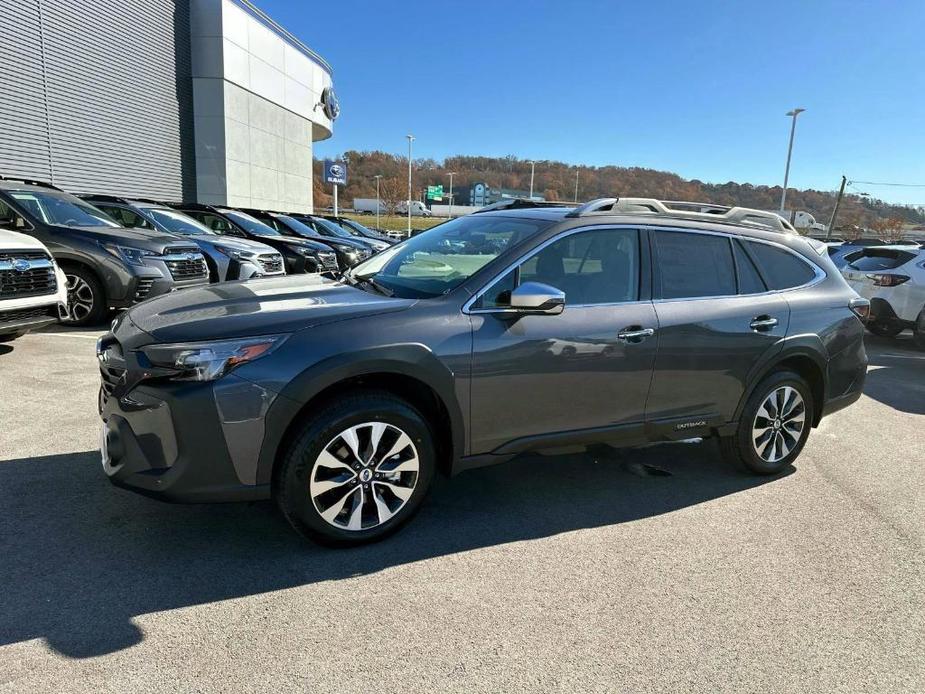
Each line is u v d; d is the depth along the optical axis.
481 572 2.99
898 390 7.13
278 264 10.78
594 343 3.42
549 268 3.42
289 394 2.76
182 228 10.71
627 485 4.10
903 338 11.44
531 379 3.29
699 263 3.92
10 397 5.11
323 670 2.28
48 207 8.16
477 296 3.21
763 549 3.34
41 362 6.19
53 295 6.21
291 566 2.94
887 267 10.03
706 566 3.15
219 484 2.75
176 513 3.37
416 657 2.38
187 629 2.46
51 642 2.34
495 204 4.89
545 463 4.41
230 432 2.71
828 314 4.31
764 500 3.96
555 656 2.43
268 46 24.34
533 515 3.61
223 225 12.84
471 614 2.66
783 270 4.28
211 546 3.07
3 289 5.67
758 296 4.09
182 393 2.65
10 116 14.31
